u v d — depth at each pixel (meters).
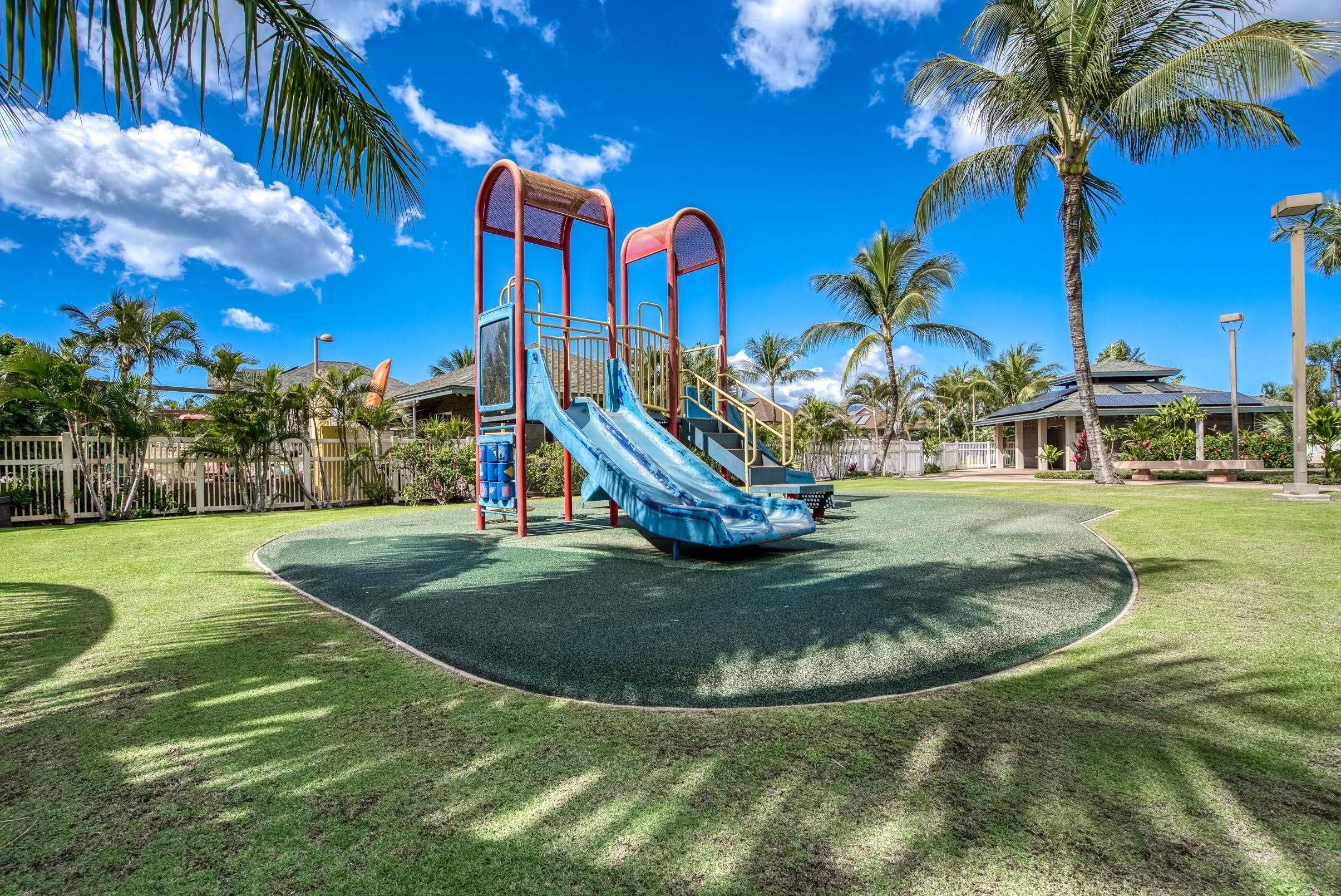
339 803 1.70
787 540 6.16
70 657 2.98
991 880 1.34
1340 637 2.98
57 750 2.02
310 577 4.79
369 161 3.70
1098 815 1.58
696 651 2.82
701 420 9.02
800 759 1.91
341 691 2.54
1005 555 5.12
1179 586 4.07
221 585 4.66
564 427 6.68
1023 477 20.36
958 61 13.20
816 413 26.30
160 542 7.16
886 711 2.26
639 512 5.57
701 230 9.48
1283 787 1.70
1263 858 1.40
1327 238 16.80
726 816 1.61
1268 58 9.85
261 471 12.23
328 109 3.38
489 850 1.49
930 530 6.77
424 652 3.05
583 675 2.61
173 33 2.20
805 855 1.45
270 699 2.45
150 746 2.05
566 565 5.08
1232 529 6.43
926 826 1.55
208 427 12.04
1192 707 2.23
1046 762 1.86
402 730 2.16
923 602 3.59
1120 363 25.91
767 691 2.44
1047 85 12.91
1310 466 16.50
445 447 13.72
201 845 1.52
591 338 8.61
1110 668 2.64
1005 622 3.21
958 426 49.59
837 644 2.88
